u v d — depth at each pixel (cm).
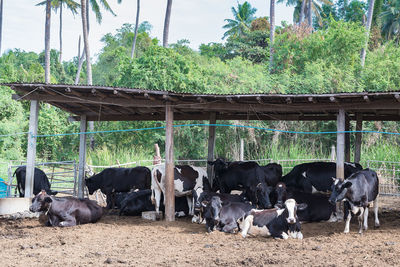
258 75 2748
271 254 817
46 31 3669
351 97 1088
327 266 730
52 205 1112
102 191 1435
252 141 2609
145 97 1187
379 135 2545
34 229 1086
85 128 1571
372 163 2031
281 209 981
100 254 830
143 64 2658
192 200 1309
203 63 3609
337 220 1161
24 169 1444
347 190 971
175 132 2625
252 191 1290
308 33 3044
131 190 1420
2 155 2653
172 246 905
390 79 2786
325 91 2586
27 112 3231
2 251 862
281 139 2642
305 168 1275
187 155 2661
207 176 1396
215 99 1200
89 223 1184
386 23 4341
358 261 756
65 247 898
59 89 1188
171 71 2611
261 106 1196
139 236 1012
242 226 1063
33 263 771
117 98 1241
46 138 2902
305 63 2803
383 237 955
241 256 808
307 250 848
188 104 1218
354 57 2816
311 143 2638
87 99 1246
